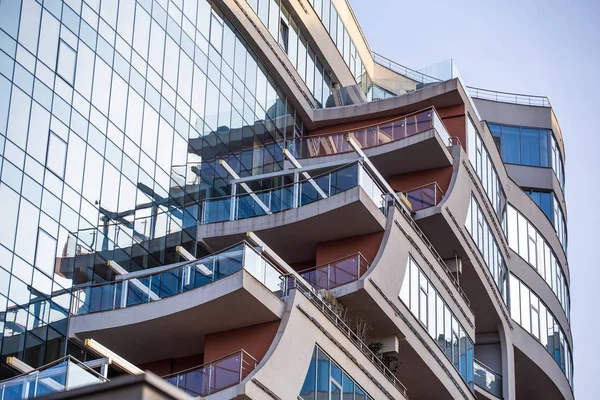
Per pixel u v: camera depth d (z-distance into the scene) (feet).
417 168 115.24
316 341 83.97
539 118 162.40
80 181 90.63
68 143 90.27
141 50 101.14
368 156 114.73
